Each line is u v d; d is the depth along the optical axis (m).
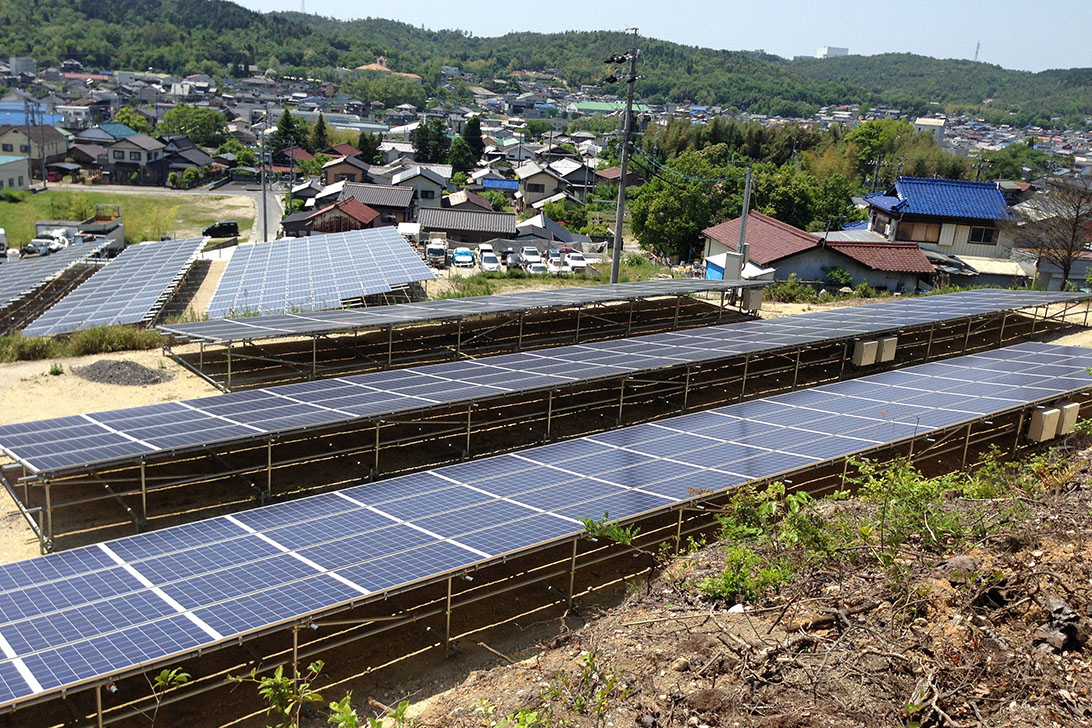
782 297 39.44
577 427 22.95
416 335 29.14
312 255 42.53
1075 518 11.88
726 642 9.91
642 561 16.22
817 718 8.32
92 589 11.40
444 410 22.86
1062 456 17.39
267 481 18.45
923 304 33.06
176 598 11.20
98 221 76.81
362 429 21.73
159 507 17.27
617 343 26.30
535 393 24.83
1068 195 48.00
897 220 56.19
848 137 126.06
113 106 186.12
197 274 44.88
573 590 15.20
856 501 14.80
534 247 68.06
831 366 29.39
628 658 10.18
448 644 13.16
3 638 10.13
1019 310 34.75
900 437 17.69
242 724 11.46
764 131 118.94
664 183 63.91
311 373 24.66
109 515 16.83
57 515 16.70
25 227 77.56
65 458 15.12
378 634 13.73
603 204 107.81
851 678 8.90
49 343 26.56
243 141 148.75
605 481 15.40
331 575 11.85
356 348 26.91
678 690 9.20
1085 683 8.54
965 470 19.70
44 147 107.19
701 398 25.67
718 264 47.22
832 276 45.00
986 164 137.12
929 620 9.66
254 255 44.88
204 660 12.75
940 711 8.20
